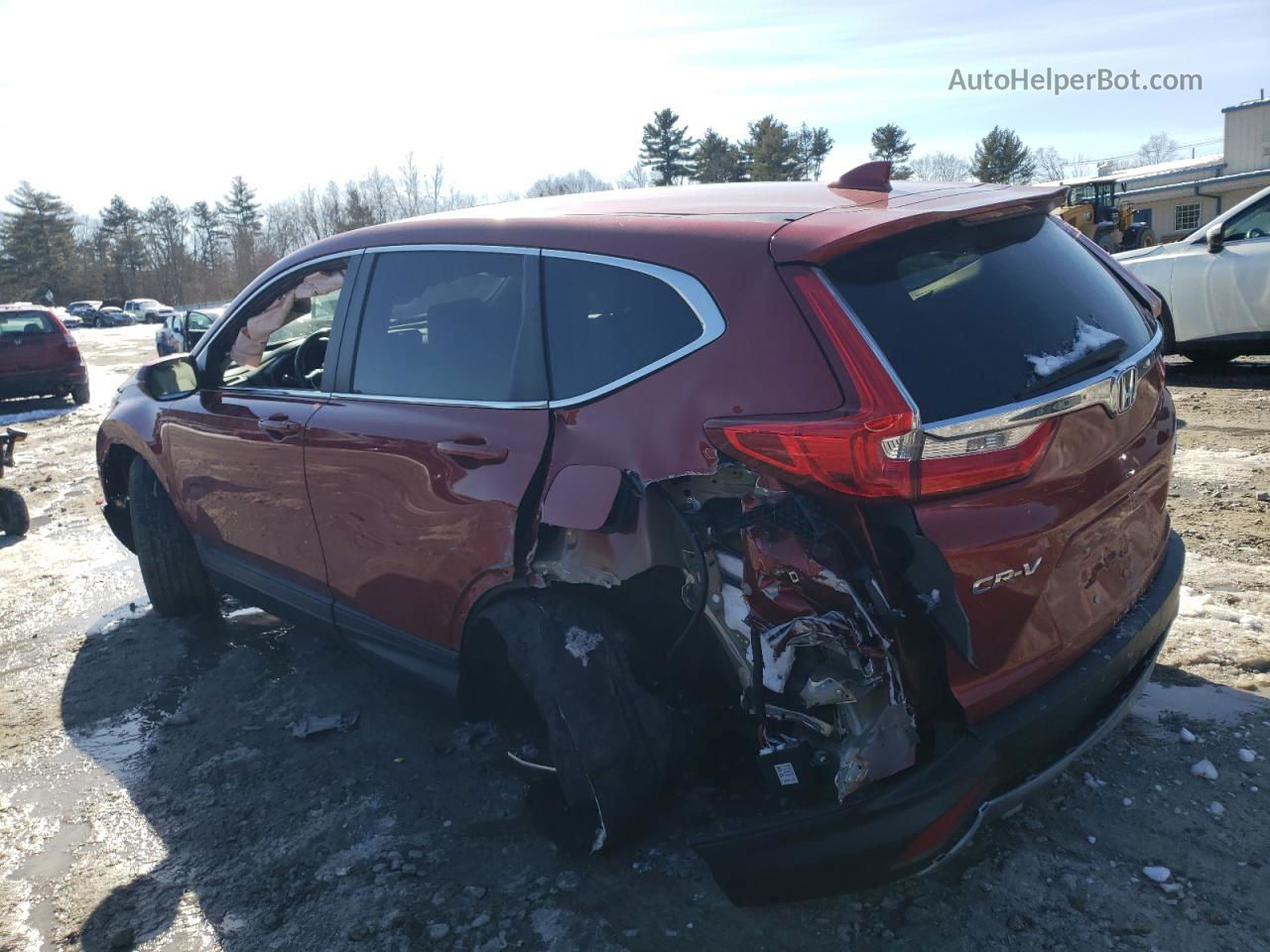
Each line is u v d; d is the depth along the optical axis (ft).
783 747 7.72
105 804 11.16
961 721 7.34
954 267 8.18
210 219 383.86
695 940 8.24
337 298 11.94
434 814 10.38
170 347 66.44
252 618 16.42
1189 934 7.78
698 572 8.41
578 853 9.43
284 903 9.20
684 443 7.96
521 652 9.00
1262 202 27.20
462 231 10.62
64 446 37.24
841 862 7.25
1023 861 8.71
